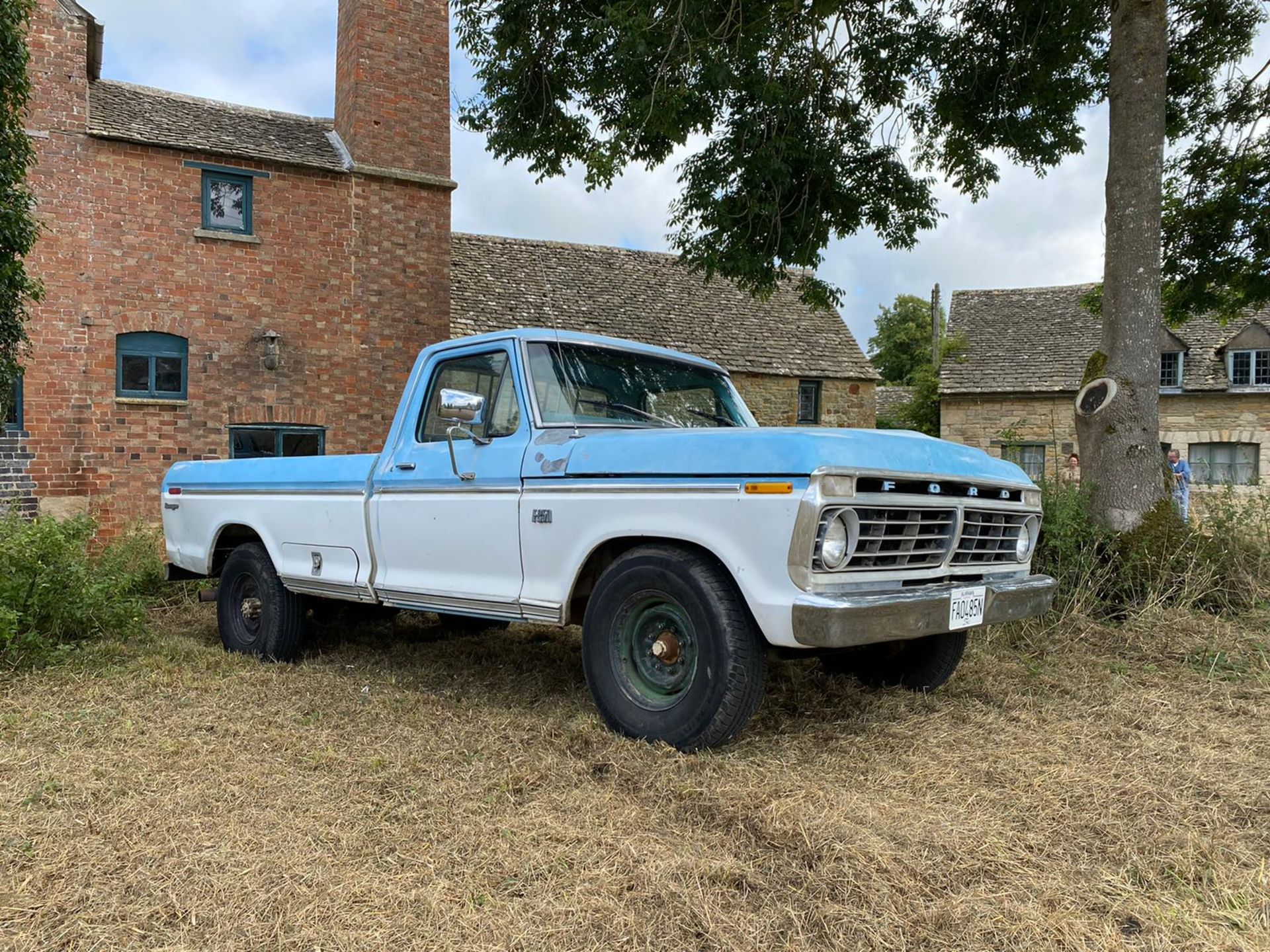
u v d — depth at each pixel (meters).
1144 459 6.52
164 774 3.14
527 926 2.09
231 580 5.46
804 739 3.45
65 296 9.28
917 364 42.94
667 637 3.30
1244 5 8.16
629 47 7.31
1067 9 8.19
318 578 4.76
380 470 4.47
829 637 2.79
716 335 17.34
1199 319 22.64
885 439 3.24
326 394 10.73
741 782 2.91
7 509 7.49
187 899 2.21
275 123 11.55
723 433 3.15
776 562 2.91
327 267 10.74
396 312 11.17
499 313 14.94
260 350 10.34
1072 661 4.87
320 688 4.45
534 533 3.70
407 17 11.30
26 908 2.17
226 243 10.17
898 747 3.38
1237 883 2.31
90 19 9.95
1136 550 6.14
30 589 5.12
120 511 9.54
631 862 2.40
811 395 18.03
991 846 2.48
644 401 4.25
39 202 9.00
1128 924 2.13
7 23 6.49
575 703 4.02
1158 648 5.14
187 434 9.94
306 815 2.77
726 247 9.00
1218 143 8.86
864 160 9.21
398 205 11.20
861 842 2.45
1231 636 5.29
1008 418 22.20
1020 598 3.66
